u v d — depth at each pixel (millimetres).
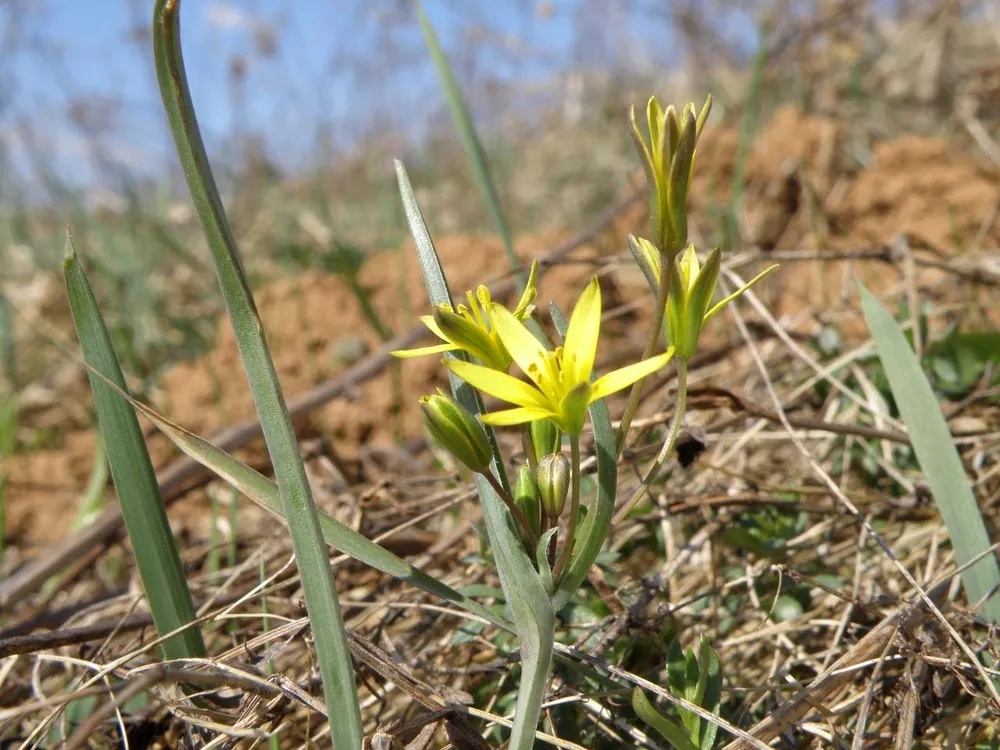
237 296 101
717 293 302
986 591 142
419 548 195
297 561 102
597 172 593
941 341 216
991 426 201
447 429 97
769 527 179
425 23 203
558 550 111
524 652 101
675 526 187
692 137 93
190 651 141
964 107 425
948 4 521
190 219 561
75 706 157
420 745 125
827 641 162
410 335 289
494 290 306
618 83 657
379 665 130
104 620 173
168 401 333
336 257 368
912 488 185
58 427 360
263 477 113
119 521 207
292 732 150
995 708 129
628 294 343
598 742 137
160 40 94
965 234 329
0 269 518
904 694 130
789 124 392
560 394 95
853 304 275
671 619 163
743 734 120
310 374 324
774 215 372
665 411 183
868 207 349
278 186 634
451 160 686
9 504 289
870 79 534
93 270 459
